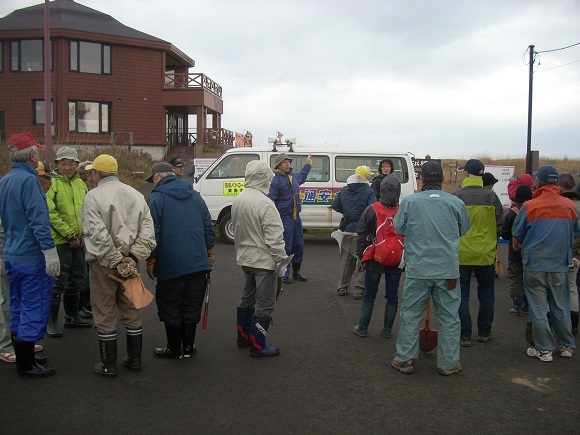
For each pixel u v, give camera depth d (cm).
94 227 462
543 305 548
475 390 477
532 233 547
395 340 611
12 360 520
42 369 489
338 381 493
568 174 632
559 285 547
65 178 600
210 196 1227
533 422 418
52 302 588
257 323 543
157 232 512
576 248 632
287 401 449
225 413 425
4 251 474
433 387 483
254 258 539
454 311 505
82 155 2084
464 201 588
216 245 1220
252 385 480
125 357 530
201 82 2958
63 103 2727
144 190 1995
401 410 436
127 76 2861
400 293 834
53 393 455
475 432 402
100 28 2844
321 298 791
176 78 3134
